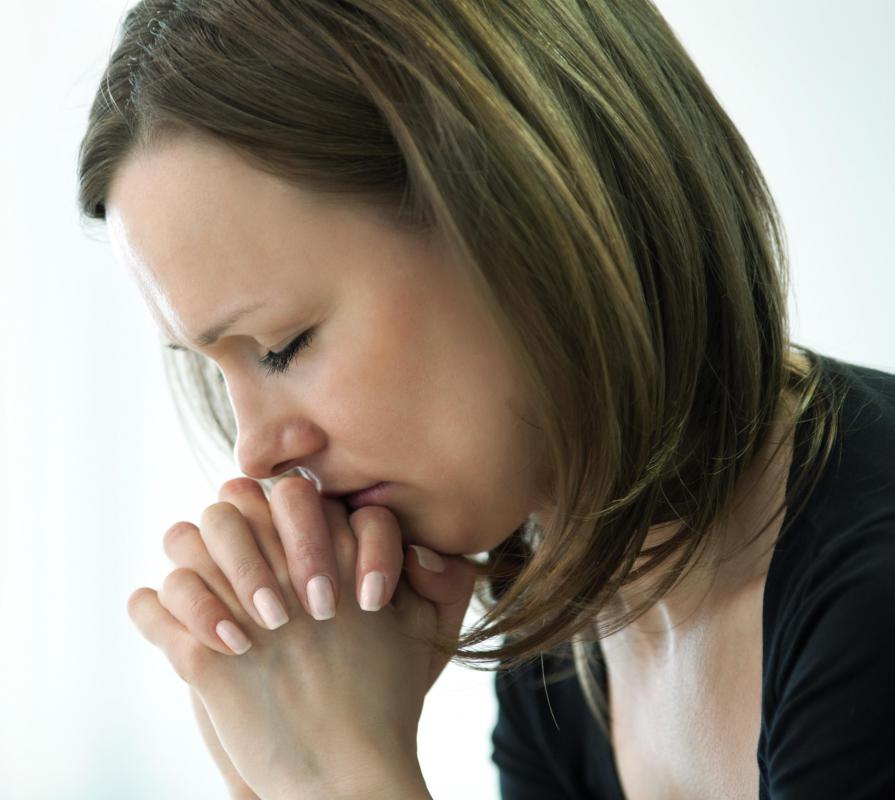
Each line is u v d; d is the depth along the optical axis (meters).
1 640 1.85
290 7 0.75
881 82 1.76
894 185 1.77
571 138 0.75
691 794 0.92
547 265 0.73
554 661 1.10
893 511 0.72
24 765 1.86
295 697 0.84
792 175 1.82
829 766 0.69
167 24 0.78
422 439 0.78
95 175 0.78
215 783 1.89
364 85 0.73
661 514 0.84
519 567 0.97
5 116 1.82
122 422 1.88
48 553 1.87
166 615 0.89
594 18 0.82
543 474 0.82
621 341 0.76
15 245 1.84
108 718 1.89
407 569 0.87
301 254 0.73
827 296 1.82
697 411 0.84
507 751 1.14
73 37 1.82
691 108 0.86
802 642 0.73
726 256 0.83
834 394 0.82
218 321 0.75
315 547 0.84
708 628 0.88
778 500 0.81
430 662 0.90
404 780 0.82
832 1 1.77
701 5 1.83
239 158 0.72
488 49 0.75
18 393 1.85
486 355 0.76
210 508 0.89
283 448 0.79
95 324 1.87
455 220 0.71
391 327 0.74
